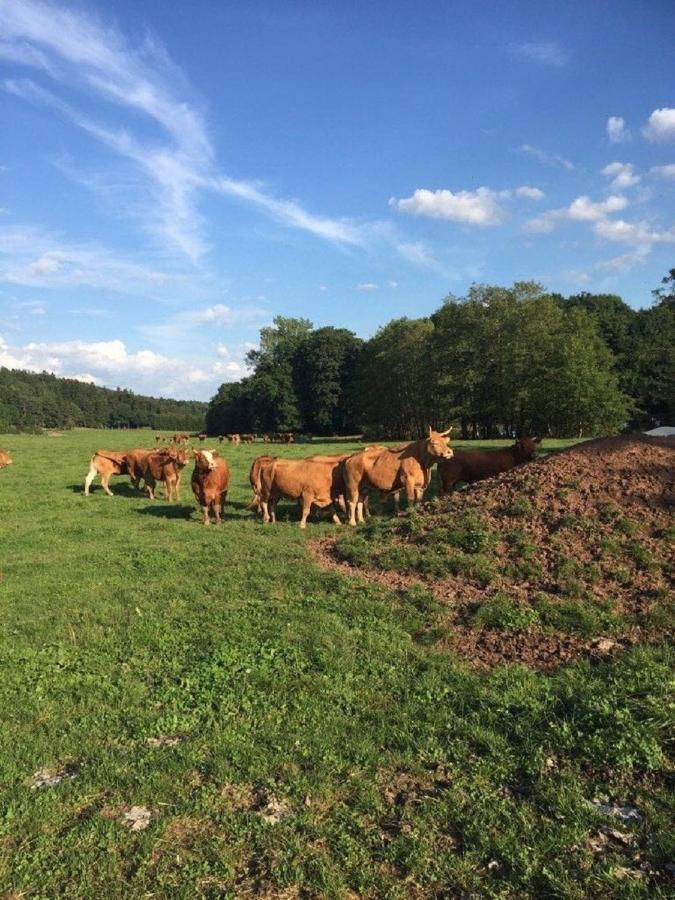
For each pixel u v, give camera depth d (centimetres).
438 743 530
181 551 1291
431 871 393
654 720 517
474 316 6297
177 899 378
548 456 1255
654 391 6956
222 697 624
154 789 484
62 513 1933
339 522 1548
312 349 9712
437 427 7481
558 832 417
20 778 509
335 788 480
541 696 586
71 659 747
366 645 741
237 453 4516
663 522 933
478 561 948
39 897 385
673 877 379
